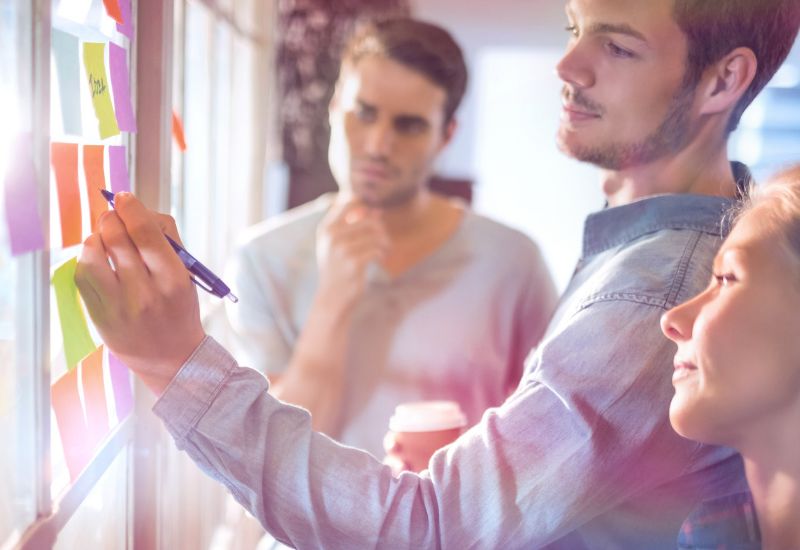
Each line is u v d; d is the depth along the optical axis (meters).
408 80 1.45
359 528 0.73
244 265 1.60
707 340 0.65
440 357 1.53
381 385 1.52
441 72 1.47
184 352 0.71
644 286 0.75
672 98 0.81
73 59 0.66
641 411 0.73
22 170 0.54
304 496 0.73
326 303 1.48
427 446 1.04
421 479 0.76
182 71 1.07
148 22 0.81
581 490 0.73
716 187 0.87
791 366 0.63
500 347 1.59
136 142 0.83
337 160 1.60
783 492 0.66
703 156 0.86
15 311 0.58
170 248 0.69
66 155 0.65
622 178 0.90
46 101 0.59
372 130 1.48
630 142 0.84
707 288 0.71
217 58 1.34
